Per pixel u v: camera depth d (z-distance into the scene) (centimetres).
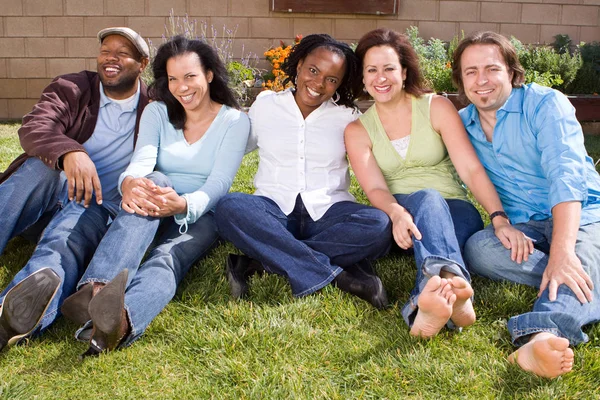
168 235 259
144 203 233
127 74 279
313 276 244
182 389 188
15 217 251
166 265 235
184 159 277
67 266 230
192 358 205
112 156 287
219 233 269
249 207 249
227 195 253
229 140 278
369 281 238
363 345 210
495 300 236
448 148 267
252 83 728
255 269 262
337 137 282
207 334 216
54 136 256
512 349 206
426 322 203
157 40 781
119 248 223
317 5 779
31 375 195
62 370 197
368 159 275
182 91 268
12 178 256
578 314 202
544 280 213
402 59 266
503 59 251
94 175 252
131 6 774
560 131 239
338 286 247
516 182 258
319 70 265
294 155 278
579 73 721
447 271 215
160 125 281
